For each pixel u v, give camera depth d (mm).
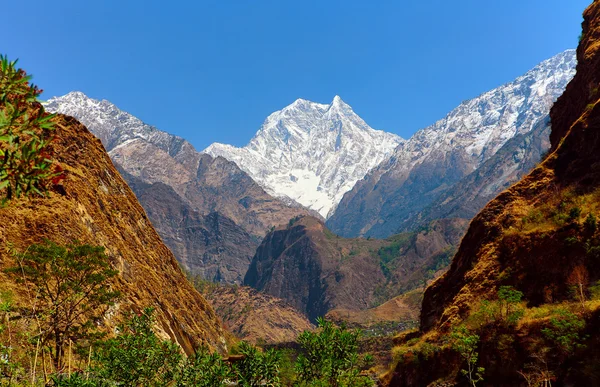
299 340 18531
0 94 7074
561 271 32594
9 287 32594
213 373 16938
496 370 28578
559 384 24781
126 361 19219
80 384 16781
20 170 7184
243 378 16266
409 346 40312
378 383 40125
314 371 17938
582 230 32938
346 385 17656
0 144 7254
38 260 29094
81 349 28734
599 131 38562
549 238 34594
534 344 27094
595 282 30000
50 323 28109
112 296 31734
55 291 30828
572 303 29109
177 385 17719
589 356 24266
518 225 38969
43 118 7383
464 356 28859
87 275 30156
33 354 25750
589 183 37156
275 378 16828
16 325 26859
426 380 34469
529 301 32938
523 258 35688
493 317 30125
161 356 19453
